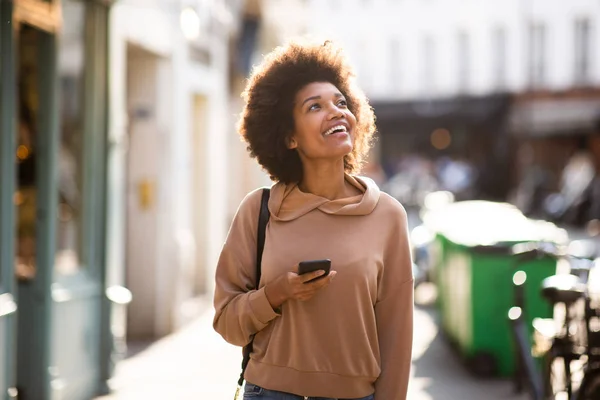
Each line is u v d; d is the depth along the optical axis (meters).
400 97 50.94
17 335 6.84
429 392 7.97
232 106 16.02
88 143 7.64
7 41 6.10
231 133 18.22
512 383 8.30
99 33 7.82
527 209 32.22
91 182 7.66
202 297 13.03
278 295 3.02
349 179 3.26
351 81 3.31
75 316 7.31
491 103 45.28
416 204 32.62
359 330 3.08
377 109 48.22
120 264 8.48
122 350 9.44
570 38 48.59
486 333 8.57
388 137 51.38
